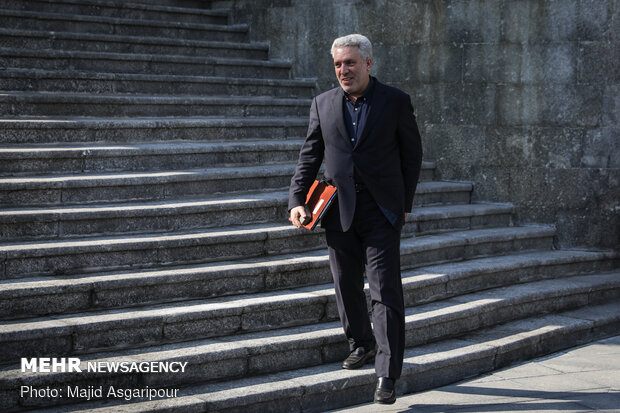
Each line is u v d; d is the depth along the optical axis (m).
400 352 4.18
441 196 7.33
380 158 4.28
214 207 5.61
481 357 5.03
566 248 7.22
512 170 7.38
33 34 7.30
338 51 4.24
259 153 6.75
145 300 4.71
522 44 7.23
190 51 8.25
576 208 7.16
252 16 8.88
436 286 5.74
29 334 4.05
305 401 4.27
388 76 7.93
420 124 7.81
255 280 5.11
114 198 5.59
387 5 7.87
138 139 6.45
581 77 7.03
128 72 7.53
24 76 6.59
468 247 6.56
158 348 4.35
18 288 4.32
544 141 7.23
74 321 4.25
